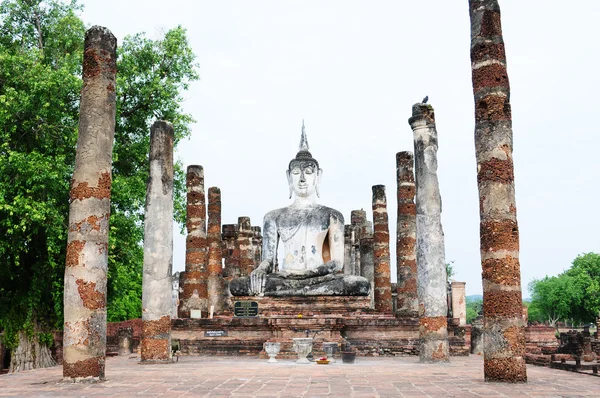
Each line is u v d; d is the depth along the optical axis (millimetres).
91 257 11945
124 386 10617
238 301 22375
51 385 10969
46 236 22031
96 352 11633
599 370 13102
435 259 16688
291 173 26844
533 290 79688
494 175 11812
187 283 25016
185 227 27125
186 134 26266
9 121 20812
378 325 20172
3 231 21156
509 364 10945
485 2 12430
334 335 19062
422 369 13961
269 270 25031
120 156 24938
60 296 22844
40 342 23234
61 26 24719
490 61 12211
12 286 23375
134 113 25609
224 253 36219
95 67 12641
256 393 9359
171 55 25391
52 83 20359
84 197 12133
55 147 21766
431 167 17094
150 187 17141
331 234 25812
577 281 67688
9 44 24344
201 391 9711
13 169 20172
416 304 22859
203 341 20188
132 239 23422
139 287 46969
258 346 19953
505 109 12117
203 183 25766
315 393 9312
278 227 26047
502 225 11594
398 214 23594
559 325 69750
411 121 17500
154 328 16438
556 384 10672
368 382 10930
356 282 23266
